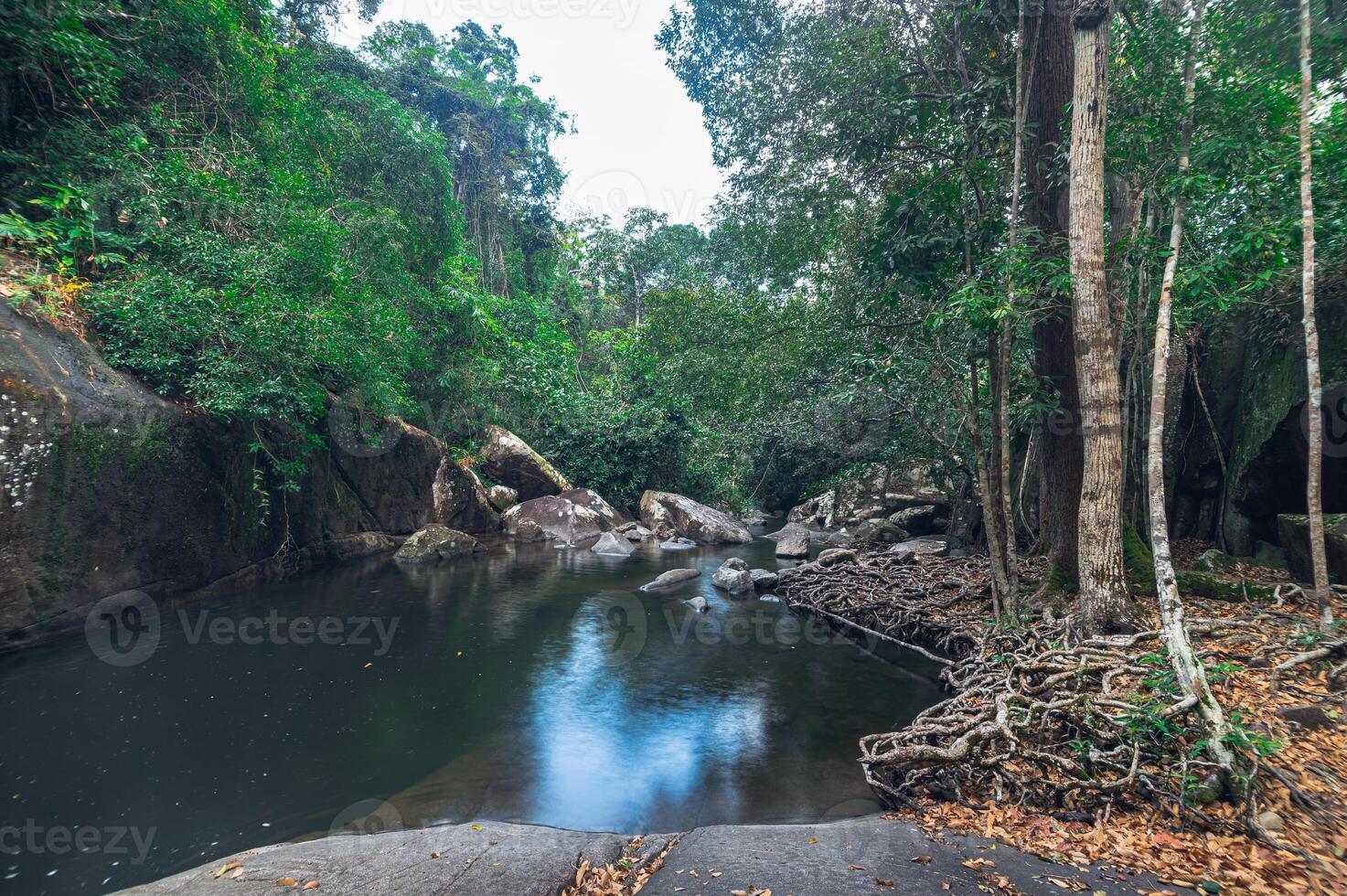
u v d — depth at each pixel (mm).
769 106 10266
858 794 4191
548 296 27609
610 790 4238
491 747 4879
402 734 5062
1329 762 3486
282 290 9547
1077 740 4012
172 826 3682
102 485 7227
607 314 30828
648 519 18734
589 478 19984
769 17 10836
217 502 8984
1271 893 2611
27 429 6535
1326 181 5742
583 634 8141
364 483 13234
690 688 6309
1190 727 3756
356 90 14969
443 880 2893
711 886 2854
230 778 4266
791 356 10484
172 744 4734
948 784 3906
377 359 12445
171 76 10141
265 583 10070
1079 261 5664
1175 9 6426
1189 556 9586
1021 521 11875
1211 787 3295
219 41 10562
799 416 15375
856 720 5531
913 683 6535
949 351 8781
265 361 8836
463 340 18484
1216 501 10281
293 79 13422
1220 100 5496
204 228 9398
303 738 4926
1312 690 4281
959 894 2711
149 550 7875
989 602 7992
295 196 10922
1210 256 6418
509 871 2996
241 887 2816
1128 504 9172
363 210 14062
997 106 7953
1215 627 5438
